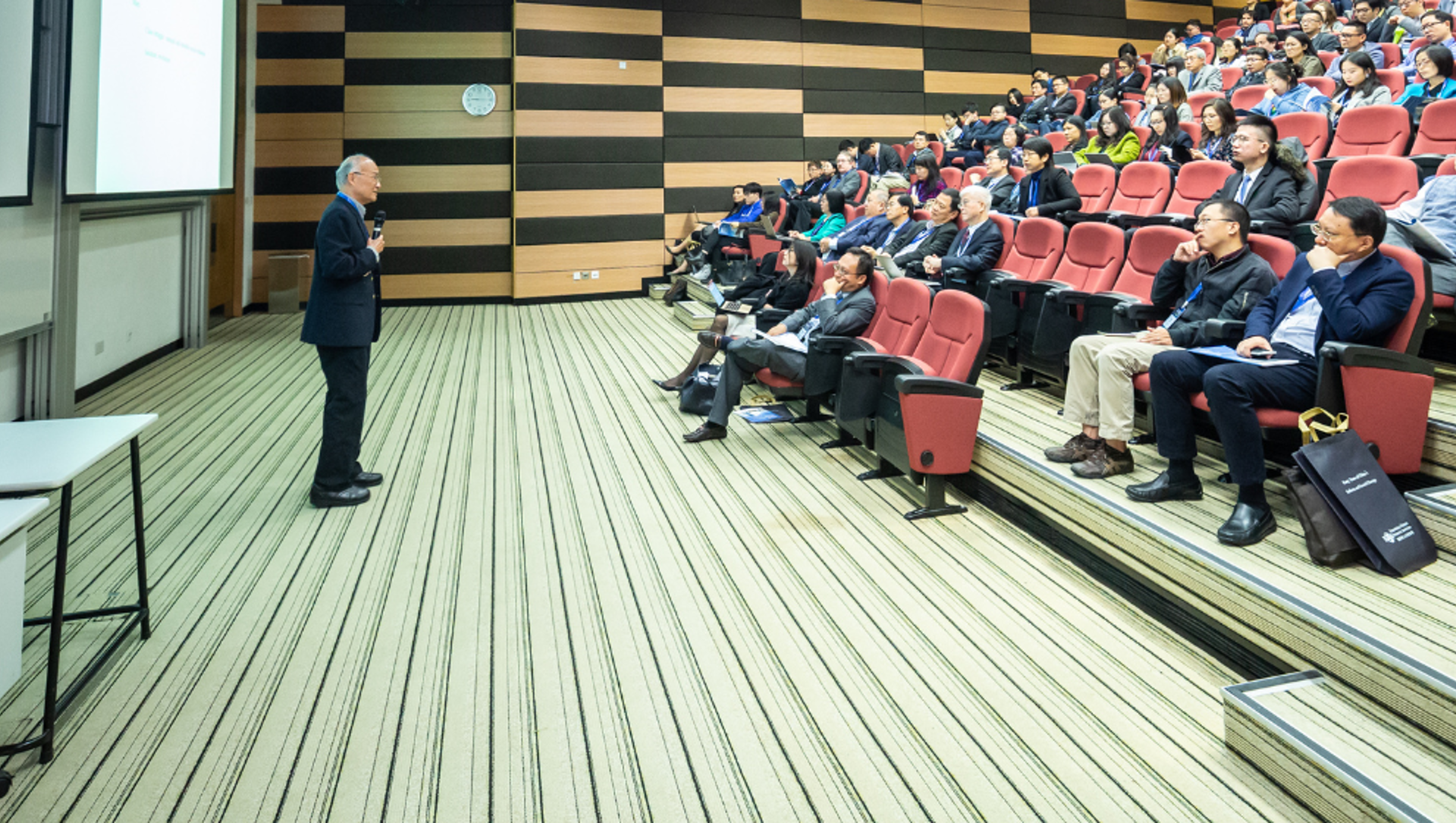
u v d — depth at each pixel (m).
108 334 4.50
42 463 1.62
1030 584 2.32
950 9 9.04
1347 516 1.86
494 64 7.56
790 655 1.97
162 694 1.81
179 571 2.40
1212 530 2.10
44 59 3.28
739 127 8.28
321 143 7.39
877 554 2.52
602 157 7.80
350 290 2.80
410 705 1.79
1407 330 2.05
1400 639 1.56
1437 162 3.30
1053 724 1.70
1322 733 1.44
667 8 7.94
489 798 1.51
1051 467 2.57
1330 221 2.09
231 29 4.95
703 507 2.91
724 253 7.01
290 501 2.96
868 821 1.44
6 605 1.50
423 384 4.68
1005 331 3.71
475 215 7.66
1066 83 7.54
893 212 5.05
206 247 5.60
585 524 2.77
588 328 6.51
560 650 2.00
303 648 2.01
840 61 8.61
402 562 2.48
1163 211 4.41
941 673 1.89
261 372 4.95
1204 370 2.27
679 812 1.47
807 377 3.43
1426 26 4.95
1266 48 6.00
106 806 1.48
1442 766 1.35
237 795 1.51
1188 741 1.64
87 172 3.59
